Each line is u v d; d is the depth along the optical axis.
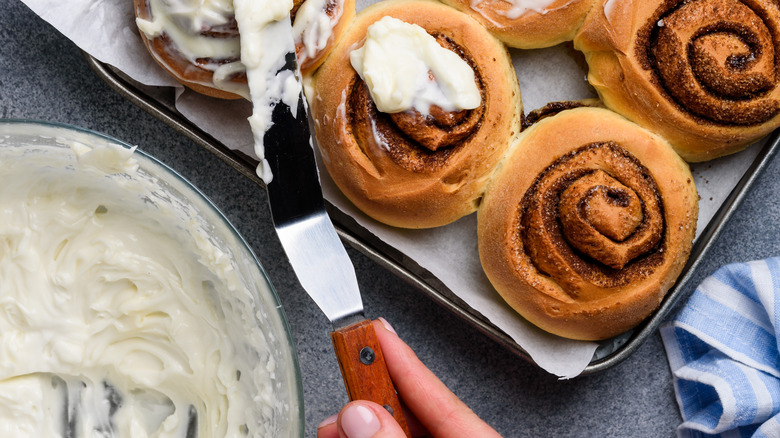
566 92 0.50
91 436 0.50
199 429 0.50
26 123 0.44
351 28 0.47
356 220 0.49
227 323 0.49
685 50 0.46
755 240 0.52
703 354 0.52
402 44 0.46
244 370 0.49
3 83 0.51
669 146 0.48
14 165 0.47
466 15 0.48
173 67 0.47
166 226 0.48
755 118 0.46
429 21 0.47
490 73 0.47
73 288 0.49
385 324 0.47
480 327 0.50
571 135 0.47
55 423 0.50
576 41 0.48
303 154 0.45
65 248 0.49
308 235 0.44
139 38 0.49
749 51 0.46
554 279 0.47
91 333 0.49
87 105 0.51
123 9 0.48
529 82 0.50
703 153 0.48
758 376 0.50
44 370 0.49
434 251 0.50
